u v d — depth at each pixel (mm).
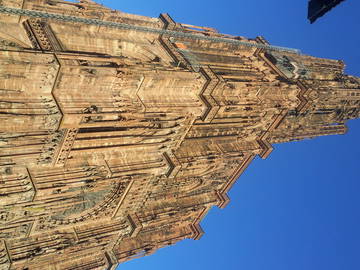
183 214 52406
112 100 37781
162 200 49625
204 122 47219
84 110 34969
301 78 61625
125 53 44812
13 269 37562
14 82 31500
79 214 39625
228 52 57531
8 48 31141
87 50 41469
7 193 32562
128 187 41062
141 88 40312
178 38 52250
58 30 40719
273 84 54625
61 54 34312
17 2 39594
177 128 43094
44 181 34969
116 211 42688
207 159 49625
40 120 32531
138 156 42188
